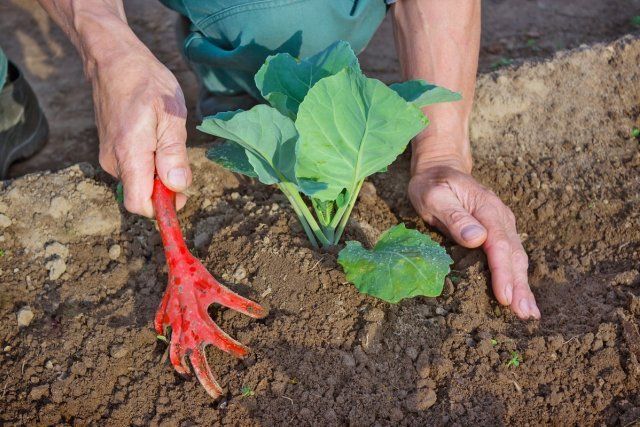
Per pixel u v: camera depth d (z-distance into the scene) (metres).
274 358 0.87
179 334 0.85
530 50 1.38
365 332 0.88
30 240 0.99
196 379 0.87
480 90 1.15
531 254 1.00
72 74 1.39
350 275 0.87
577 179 1.07
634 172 1.07
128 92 0.88
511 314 0.92
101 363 0.88
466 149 1.04
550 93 1.15
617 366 0.88
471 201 0.96
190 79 1.35
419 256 0.87
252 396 0.86
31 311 0.93
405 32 1.03
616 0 1.49
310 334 0.88
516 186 1.07
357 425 0.84
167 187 0.87
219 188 1.04
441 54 1.01
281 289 0.90
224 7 1.01
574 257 1.00
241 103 1.18
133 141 0.87
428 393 0.86
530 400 0.86
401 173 1.07
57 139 1.27
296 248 0.93
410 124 0.82
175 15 1.49
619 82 1.16
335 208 0.96
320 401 0.85
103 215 1.01
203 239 0.98
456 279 0.94
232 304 0.87
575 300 0.95
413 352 0.88
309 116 0.83
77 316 0.92
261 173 0.86
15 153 1.21
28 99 1.20
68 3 0.93
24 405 0.87
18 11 1.51
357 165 0.87
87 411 0.86
